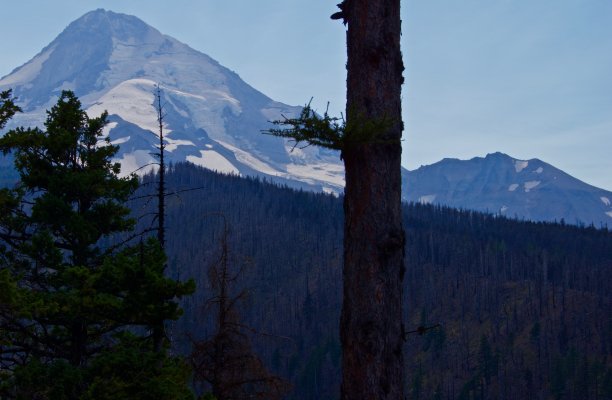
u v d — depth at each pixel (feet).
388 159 36.99
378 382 35.06
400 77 38.55
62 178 97.71
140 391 79.15
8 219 95.86
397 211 36.88
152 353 83.56
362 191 36.68
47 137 97.04
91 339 97.19
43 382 78.64
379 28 37.88
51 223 95.30
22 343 91.91
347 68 39.06
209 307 93.91
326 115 33.81
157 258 92.27
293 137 34.27
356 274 36.32
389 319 35.81
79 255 97.40
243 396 89.92
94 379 77.41
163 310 83.87
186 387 85.87
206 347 91.45
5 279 72.38
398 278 36.63
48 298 83.46
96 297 81.87
